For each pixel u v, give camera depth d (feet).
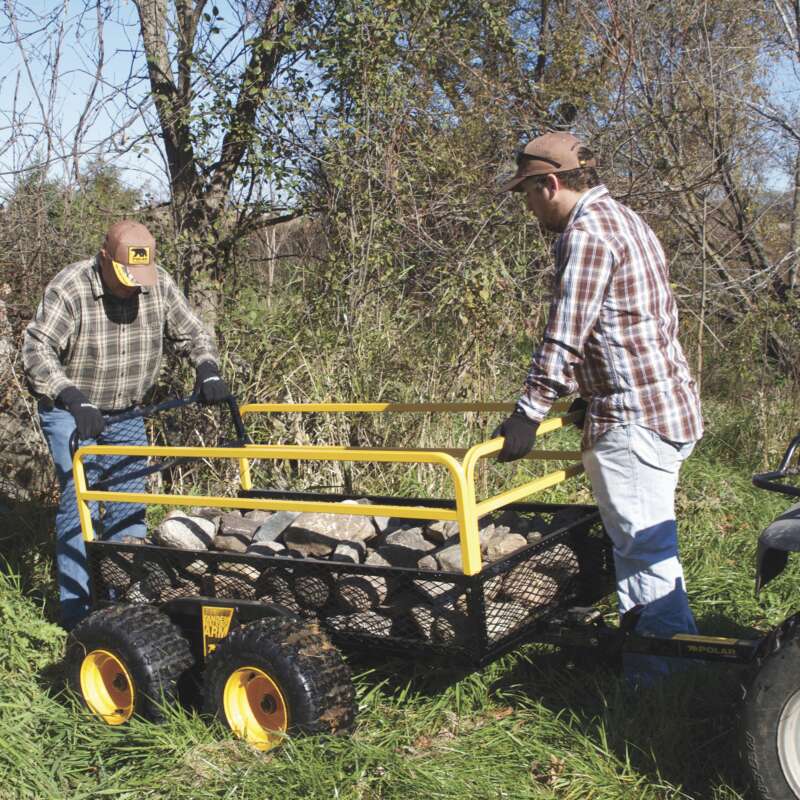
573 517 12.97
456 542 12.15
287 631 11.09
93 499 13.05
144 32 22.45
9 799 10.88
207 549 13.14
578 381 11.75
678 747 10.52
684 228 27.02
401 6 23.54
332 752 10.69
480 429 20.08
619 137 25.96
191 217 22.63
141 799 10.58
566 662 12.52
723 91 26.84
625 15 26.35
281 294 22.25
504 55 27.73
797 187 27.66
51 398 14.06
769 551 9.66
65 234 20.51
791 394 23.38
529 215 22.61
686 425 11.32
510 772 10.59
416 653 11.12
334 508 11.21
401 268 22.57
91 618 12.33
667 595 11.60
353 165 22.16
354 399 20.08
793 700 9.00
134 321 14.78
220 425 20.52
